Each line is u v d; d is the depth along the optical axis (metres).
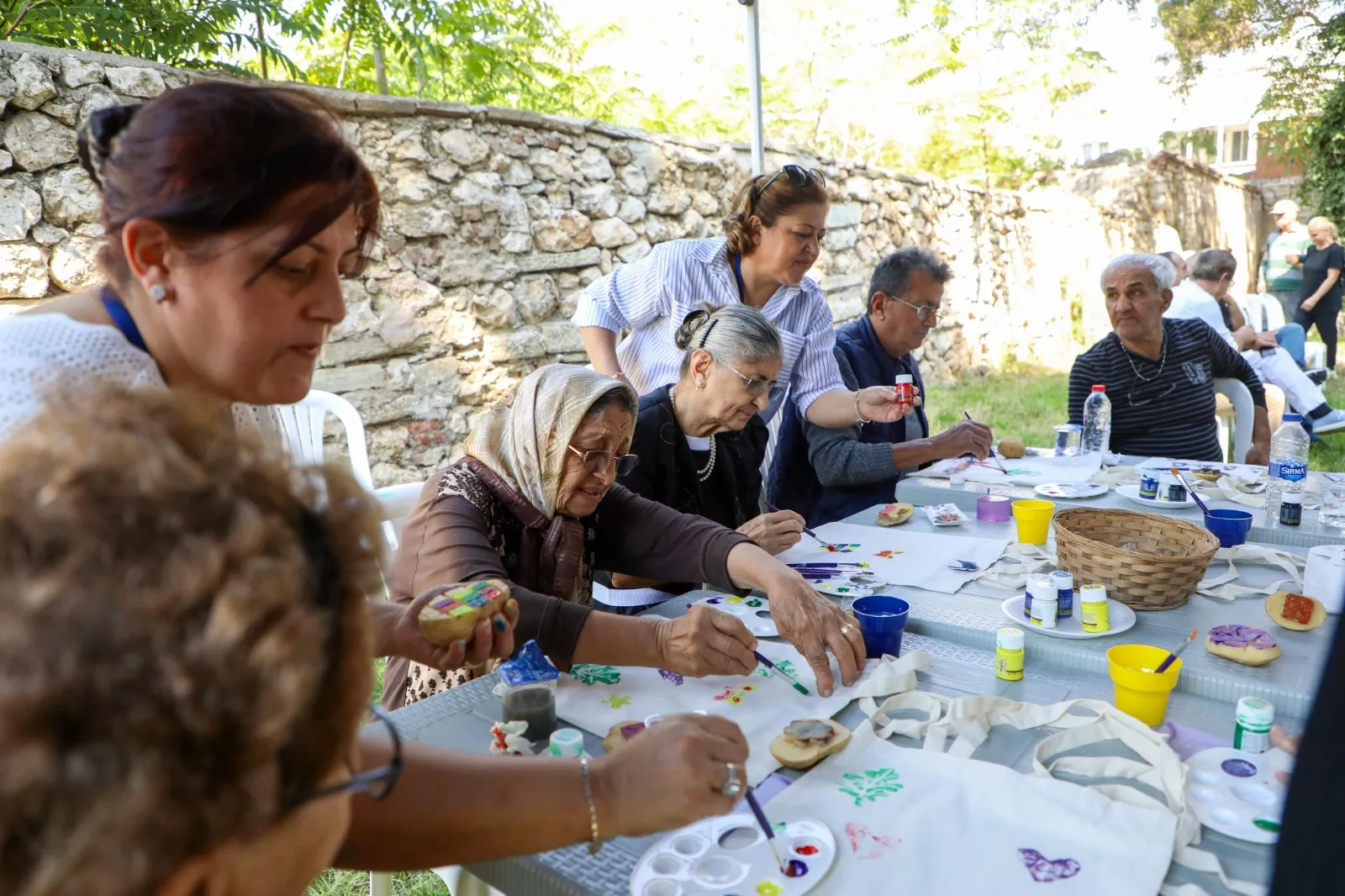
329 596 0.56
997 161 13.29
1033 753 1.33
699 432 2.47
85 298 1.12
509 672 1.58
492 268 5.39
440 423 5.23
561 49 9.69
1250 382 4.24
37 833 0.44
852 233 8.25
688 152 6.54
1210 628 1.80
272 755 0.51
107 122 1.05
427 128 5.06
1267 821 1.15
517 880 1.14
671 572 2.03
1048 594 1.77
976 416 8.04
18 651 0.44
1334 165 11.85
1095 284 12.27
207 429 0.57
